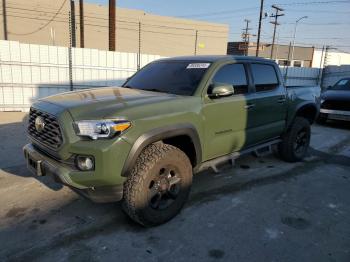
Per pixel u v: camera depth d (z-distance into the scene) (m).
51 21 22.95
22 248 2.93
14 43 10.72
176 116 3.30
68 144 2.86
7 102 10.99
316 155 6.35
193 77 3.91
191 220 3.51
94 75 12.52
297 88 5.63
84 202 3.87
